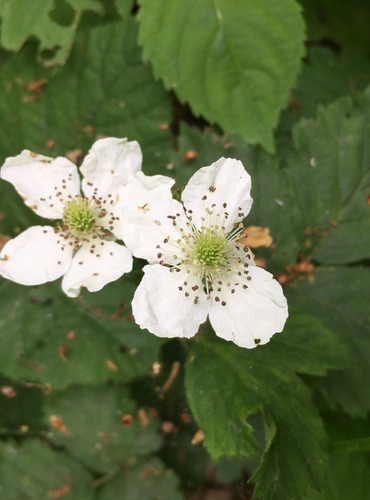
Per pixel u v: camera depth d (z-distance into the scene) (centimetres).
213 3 12
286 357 10
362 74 15
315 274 12
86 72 13
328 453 11
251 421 11
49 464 13
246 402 10
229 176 10
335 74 15
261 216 12
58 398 13
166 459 13
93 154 10
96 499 13
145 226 10
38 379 12
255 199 12
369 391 11
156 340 12
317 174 12
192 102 12
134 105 13
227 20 12
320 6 15
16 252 10
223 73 12
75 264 10
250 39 12
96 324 12
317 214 12
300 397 10
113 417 13
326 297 12
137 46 13
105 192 10
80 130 13
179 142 12
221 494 14
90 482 13
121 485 13
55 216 11
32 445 13
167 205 10
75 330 12
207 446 10
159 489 13
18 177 11
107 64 13
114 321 12
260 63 12
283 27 12
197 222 10
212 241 10
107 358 12
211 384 10
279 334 11
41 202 11
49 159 11
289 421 10
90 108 13
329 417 12
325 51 15
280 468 10
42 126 13
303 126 12
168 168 12
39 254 10
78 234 10
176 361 13
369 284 12
